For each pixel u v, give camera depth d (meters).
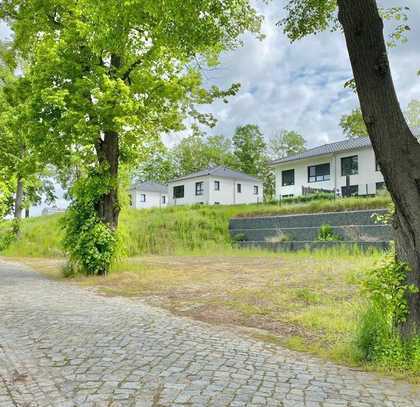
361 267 11.42
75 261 13.49
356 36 4.46
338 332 5.97
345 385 3.96
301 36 7.47
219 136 67.81
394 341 4.64
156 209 30.56
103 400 3.59
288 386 3.92
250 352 5.05
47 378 4.16
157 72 13.50
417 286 4.59
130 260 17.78
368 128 4.63
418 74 5.57
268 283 10.43
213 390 3.80
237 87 13.92
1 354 4.99
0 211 34.34
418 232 4.53
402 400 3.59
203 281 11.29
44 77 12.15
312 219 21.58
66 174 17.36
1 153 25.39
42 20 13.31
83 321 6.67
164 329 6.14
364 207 20.28
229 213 27.64
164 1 6.09
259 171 66.75
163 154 15.71
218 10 6.75
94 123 12.27
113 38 7.53
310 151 37.88
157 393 3.73
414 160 4.50
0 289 10.57
